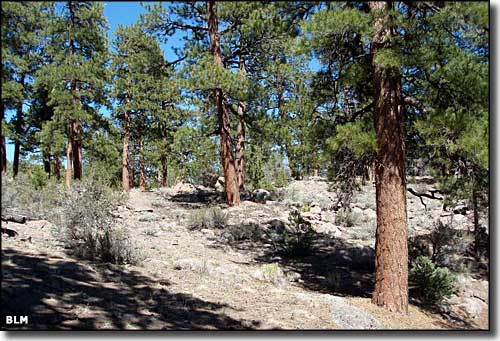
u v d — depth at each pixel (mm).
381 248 7781
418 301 9000
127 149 26688
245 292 7535
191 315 5848
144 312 5637
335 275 9883
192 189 23750
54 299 5430
